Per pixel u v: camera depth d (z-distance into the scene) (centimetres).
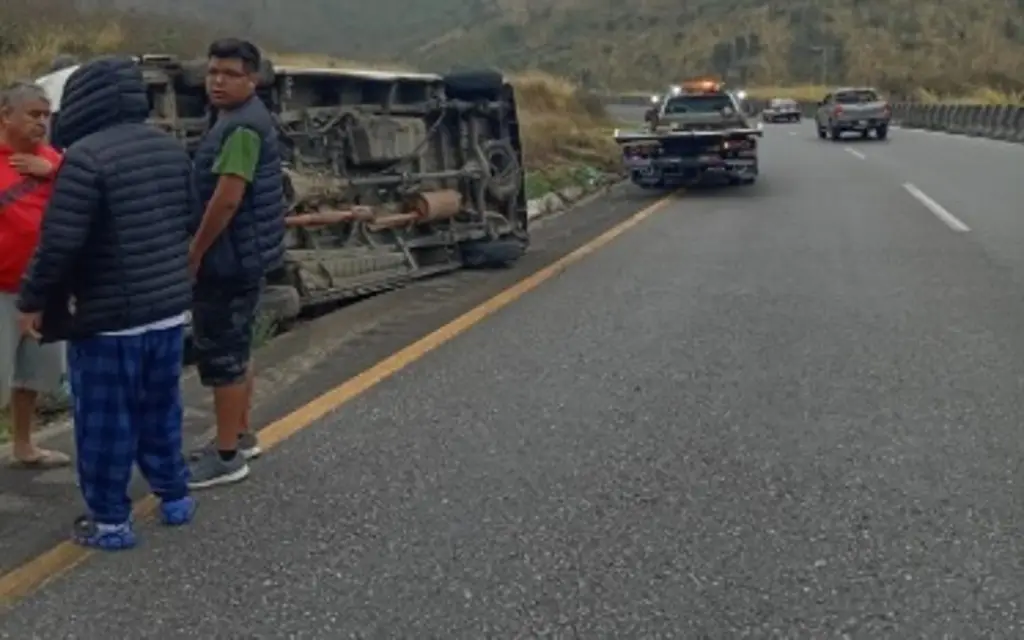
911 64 10438
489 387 695
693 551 449
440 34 16162
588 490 516
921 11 11538
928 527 468
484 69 1262
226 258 516
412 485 527
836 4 12069
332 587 424
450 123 1205
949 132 4316
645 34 13125
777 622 391
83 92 450
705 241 1351
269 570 439
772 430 599
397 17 17250
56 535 478
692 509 492
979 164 2539
